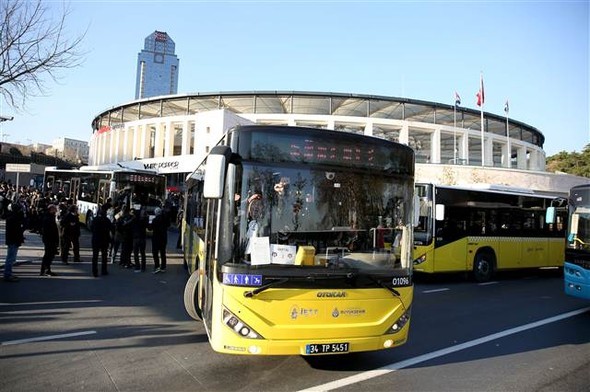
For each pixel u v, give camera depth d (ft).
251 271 15.89
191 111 160.56
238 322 15.71
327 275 16.42
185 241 47.65
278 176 17.04
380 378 17.72
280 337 15.78
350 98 138.10
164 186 75.36
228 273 15.93
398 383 17.24
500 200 49.01
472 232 46.39
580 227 31.48
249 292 15.72
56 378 16.85
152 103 157.17
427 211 44.04
